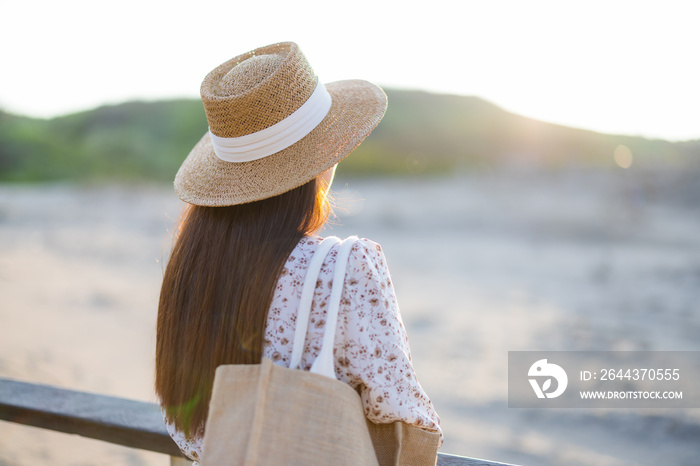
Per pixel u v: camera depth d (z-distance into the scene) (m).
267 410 0.97
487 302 8.89
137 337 6.77
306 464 0.96
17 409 1.68
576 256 13.42
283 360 1.05
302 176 1.08
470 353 6.40
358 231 17.70
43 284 9.70
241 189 1.09
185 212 1.25
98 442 3.94
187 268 1.12
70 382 5.13
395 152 46.12
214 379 1.05
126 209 22.38
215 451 0.98
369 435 1.02
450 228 18.31
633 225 18.28
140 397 4.82
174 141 46.62
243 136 1.10
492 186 28.59
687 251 14.16
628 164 29.06
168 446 1.53
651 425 4.47
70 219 19.47
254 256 1.07
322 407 0.97
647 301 8.73
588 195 24.30
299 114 1.10
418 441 1.05
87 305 8.38
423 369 5.94
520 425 4.57
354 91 1.25
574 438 4.30
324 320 1.04
